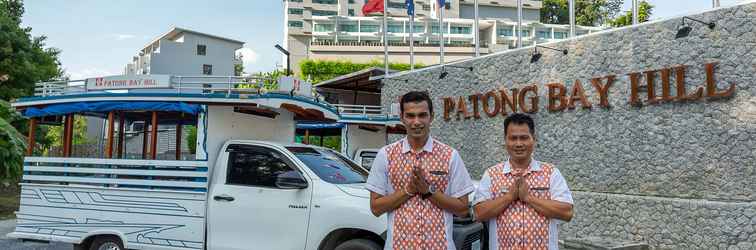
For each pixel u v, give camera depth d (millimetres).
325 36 71312
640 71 10359
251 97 6512
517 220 3391
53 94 7359
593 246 9812
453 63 14766
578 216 11180
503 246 3432
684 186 9609
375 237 5445
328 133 15930
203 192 6168
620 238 10375
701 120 9406
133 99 6613
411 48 17203
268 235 5816
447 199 3324
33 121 7516
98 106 6785
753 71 8789
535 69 12516
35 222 6938
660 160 9977
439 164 3398
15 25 22297
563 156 11773
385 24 17719
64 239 6730
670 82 9859
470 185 3488
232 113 6719
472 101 14094
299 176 5883
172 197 6305
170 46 50625
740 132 8906
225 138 6621
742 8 8945
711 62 9281
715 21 9273
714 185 9188
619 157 10672
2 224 12672
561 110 11859
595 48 11227
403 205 3410
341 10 77500
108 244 6652
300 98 7074
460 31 72312
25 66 21484
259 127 7176
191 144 10633
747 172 8805
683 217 9398
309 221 5633
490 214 3418
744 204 8672
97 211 6629
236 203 6012
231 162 6301
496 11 76375
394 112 14750
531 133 3447
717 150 9180
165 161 6375
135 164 6500
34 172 7020
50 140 20453
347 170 6391
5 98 21031
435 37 71250
